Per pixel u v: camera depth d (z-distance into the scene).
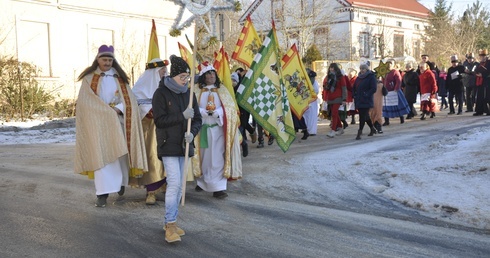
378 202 7.32
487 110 17.25
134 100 7.00
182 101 5.70
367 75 12.76
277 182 8.51
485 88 16.95
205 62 7.99
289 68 11.33
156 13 25.72
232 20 31.62
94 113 6.73
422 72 17.33
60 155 11.77
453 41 43.81
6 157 11.48
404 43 47.41
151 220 6.38
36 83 18.94
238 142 7.65
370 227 6.16
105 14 23.34
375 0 45.69
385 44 42.84
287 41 35.47
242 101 9.02
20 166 10.26
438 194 7.19
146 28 25.25
